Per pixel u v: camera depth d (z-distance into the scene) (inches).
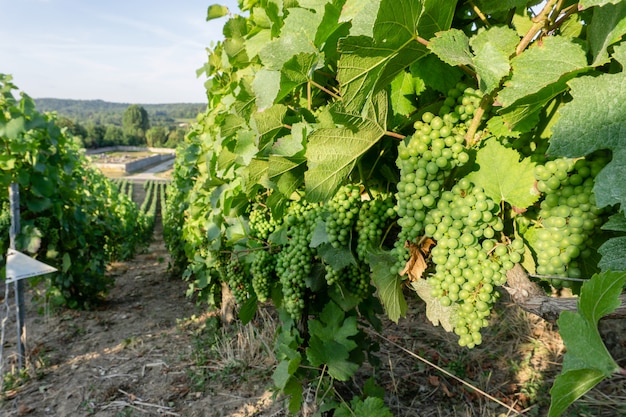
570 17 55.3
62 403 181.9
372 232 77.4
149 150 4372.5
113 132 4633.4
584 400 154.8
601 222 47.1
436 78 61.1
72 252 287.9
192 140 296.8
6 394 190.4
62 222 271.9
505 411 157.5
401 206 56.5
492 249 51.0
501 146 51.8
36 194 255.4
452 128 55.1
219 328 243.0
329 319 114.9
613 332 185.5
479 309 52.6
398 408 160.4
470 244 51.5
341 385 150.0
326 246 86.5
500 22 61.7
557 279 51.0
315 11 76.0
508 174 51.5
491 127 52.6
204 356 211.3
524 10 58.6
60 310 296.2
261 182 91.4
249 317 136.7
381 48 49.4
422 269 59.2
